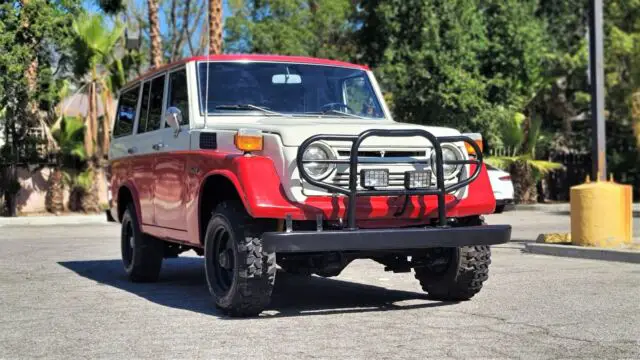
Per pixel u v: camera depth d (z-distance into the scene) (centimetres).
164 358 535
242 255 653
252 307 670
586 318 659
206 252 711
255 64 809
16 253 1320
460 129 2778
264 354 541
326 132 656
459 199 705
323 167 650
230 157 668
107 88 2578
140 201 899
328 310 721
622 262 1047
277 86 803
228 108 777
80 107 3077
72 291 864
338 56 3544
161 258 926
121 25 2620
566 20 3541
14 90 2430
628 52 3028
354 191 643
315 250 624
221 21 2755
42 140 2589
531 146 2834
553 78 3081
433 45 2758
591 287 830
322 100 814
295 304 760
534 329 617
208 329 630
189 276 1005
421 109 2812
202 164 718
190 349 560
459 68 2738
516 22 2891
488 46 2877
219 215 682
